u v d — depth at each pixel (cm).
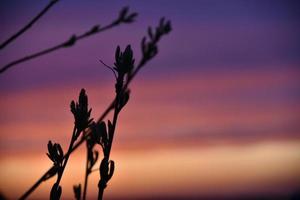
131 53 51
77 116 51
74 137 51
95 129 49
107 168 49
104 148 49
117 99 50
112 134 50
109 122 50
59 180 50
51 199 49
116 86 51
